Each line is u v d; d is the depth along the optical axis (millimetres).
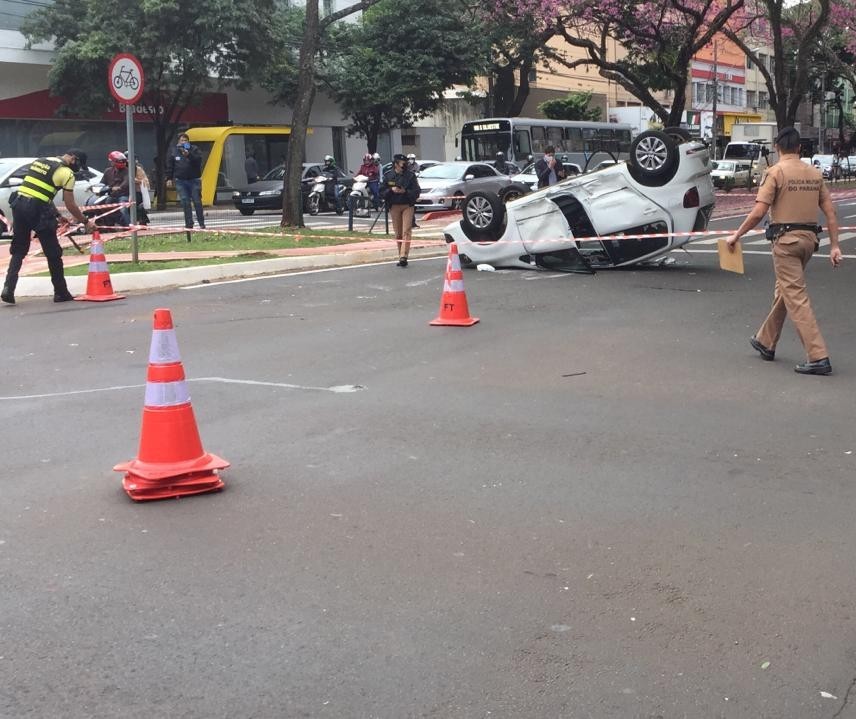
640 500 4992
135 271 13617
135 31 30344
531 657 3434
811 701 3156
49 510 4871
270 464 5582
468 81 40188
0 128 31906
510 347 8945
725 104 75000
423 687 3236
